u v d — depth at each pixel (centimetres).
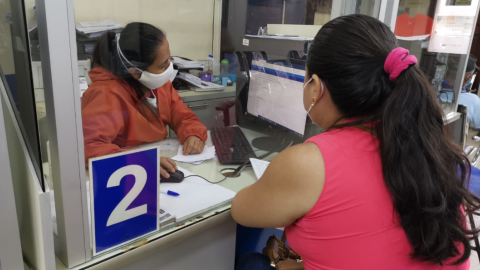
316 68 71
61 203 67
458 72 211
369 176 65
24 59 60
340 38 66
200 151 134
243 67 171
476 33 402
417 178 62
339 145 68
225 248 106
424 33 178
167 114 140
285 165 68
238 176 119
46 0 55
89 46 107
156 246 82
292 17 167
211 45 201
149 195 82
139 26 126
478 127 267
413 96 63
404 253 67
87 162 69
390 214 65
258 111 161
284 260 104
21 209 75
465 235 68
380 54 65
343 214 66
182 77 189
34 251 72
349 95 67
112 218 75
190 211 91
